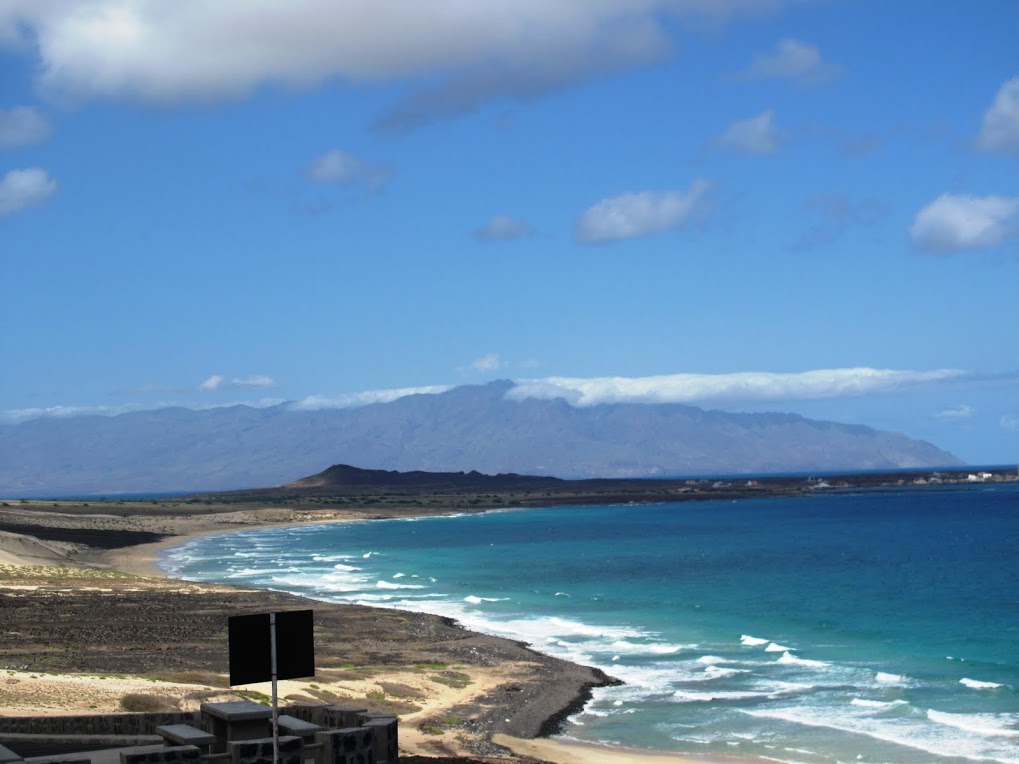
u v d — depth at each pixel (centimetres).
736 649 5853
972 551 13150
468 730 3884
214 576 10775
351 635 6181
